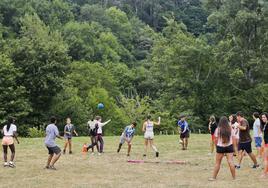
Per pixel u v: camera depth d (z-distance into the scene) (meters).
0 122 39.50
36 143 25.14
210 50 54.59
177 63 55.56
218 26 57.72
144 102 56.97
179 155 19.67
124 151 21.31
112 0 134.25
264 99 51.56
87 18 114.94
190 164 16.66
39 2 101.50
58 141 26.25
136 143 25.52
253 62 51.97
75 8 120.06
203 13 117.19
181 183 12.52
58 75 47.44
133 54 105.06
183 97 55.69
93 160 17.77
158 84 75.00
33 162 17.06
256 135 17.12
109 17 115.38
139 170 15.15
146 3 132.50
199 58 54.38
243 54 54.47
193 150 21.83
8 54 46.03
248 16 52.19
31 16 79.56
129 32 112.94
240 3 55.56
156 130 50.22
